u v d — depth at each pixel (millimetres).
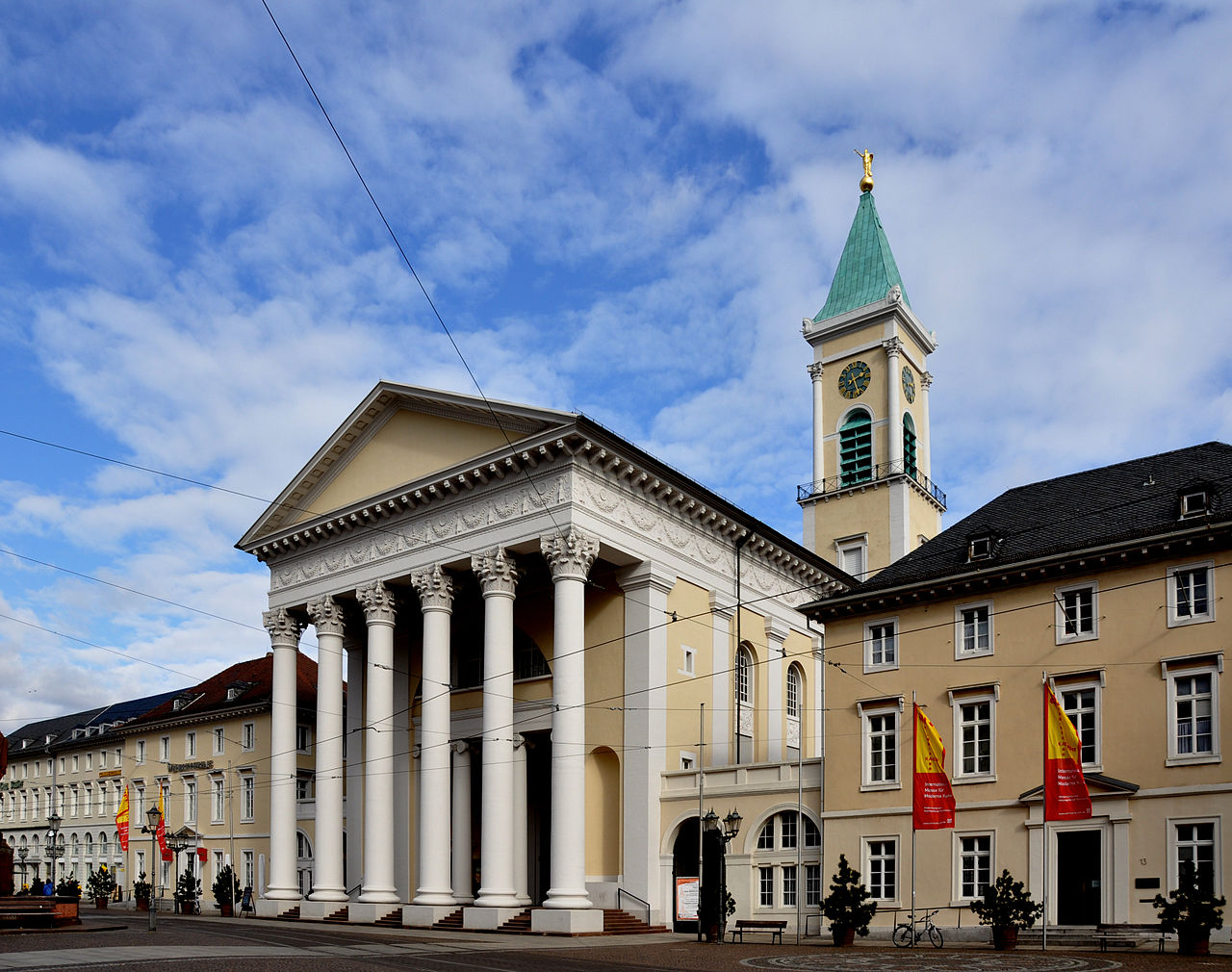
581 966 21844
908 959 24188
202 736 63375
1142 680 28891
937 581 32406
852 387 63562
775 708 43750
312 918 40625
